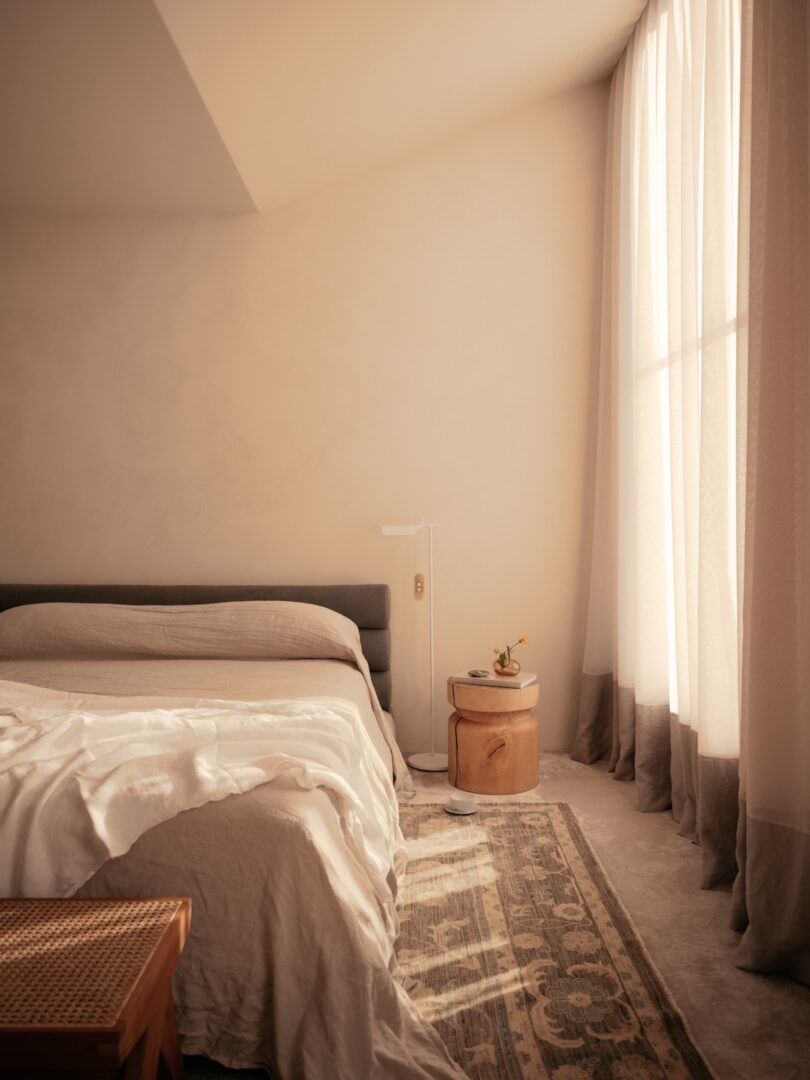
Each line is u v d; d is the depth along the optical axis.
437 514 4.19
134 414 4.18
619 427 3.79
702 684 2.68
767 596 2.18
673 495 3.13
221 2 2.60
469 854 2.89
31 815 1.75
